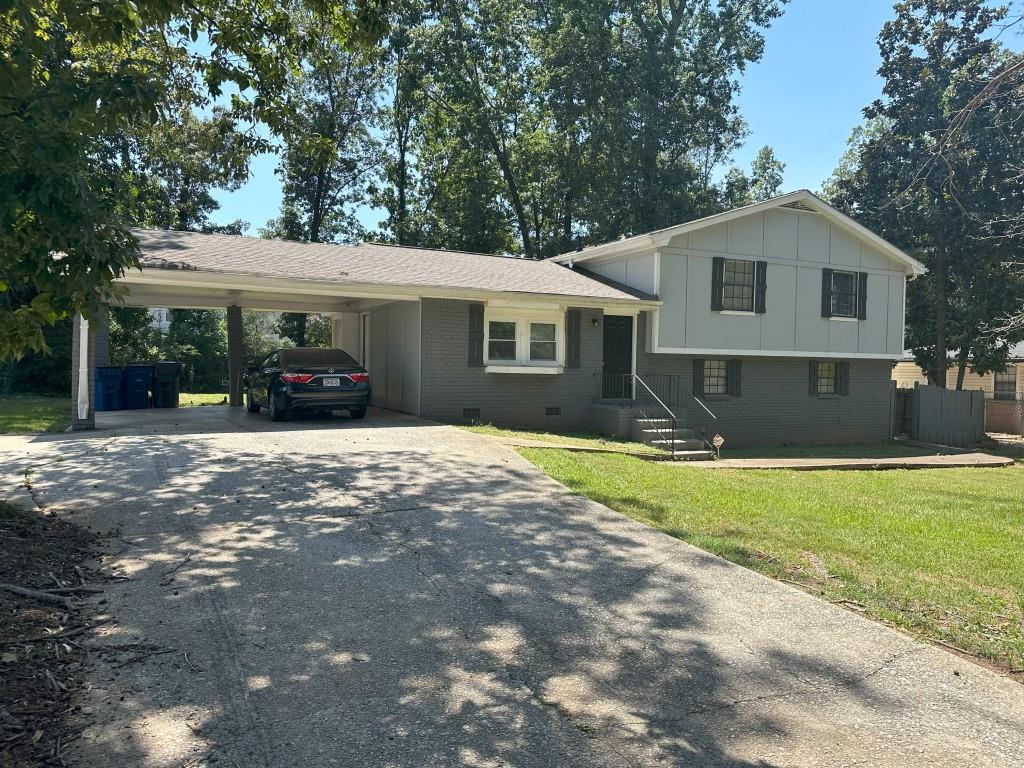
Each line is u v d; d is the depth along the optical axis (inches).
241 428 483.5
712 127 1259.2
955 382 1232.2
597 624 176.7
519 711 135.0
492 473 351.6
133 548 218.2
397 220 1398.9
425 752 120.4
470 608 183.9
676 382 702.5
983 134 803.4
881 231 988.6
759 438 751.7
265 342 1478.8
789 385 768.3
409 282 568.1
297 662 151.1
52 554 205.9
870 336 793.6
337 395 533.0
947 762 121.9
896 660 161.0
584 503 300.0
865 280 786.2
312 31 371.6
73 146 170.6
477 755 120.1
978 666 159.6
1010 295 920.3
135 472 320.8
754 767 119.2
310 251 647.8
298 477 322.7
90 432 452.4
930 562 242.1
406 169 1416.1
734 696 143.4
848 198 1025.5
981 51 858.1
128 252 179.5
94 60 324.5
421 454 391.5
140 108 193.6
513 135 1336.1
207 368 1226.6
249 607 178.5
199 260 531.8
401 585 198.1
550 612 183.3
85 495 277.7
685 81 1221.1
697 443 612.4
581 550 235.5
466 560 221.3
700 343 694.5
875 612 190.9
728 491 360.8
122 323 1139.3
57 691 134.7
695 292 690.8
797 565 230.4
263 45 379.2
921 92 917.2
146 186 1100.5
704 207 1278.3
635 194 1219.9
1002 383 1143.0
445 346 590.6
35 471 318.7
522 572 212.5
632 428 625.0
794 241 741.3
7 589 174.4
